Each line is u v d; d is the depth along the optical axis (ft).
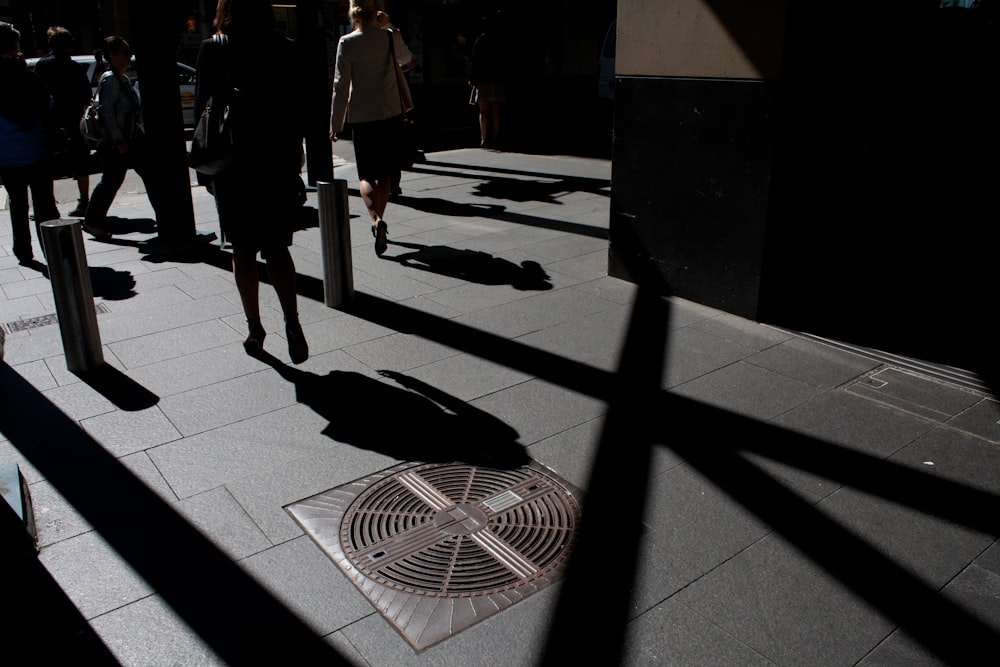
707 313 17.34
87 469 11.31
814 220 16.88
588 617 8.52
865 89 16.49
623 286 19.16
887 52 16.42
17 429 12.41
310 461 11.53
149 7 20.53
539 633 8.29
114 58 22.72
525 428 12.48
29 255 22.06
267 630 8.32
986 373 14.38
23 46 71.26
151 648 8.07
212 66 13.19
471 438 12.18
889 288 18.48
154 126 21.39
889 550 9.59
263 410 13.03
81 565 9.30
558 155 40.40
